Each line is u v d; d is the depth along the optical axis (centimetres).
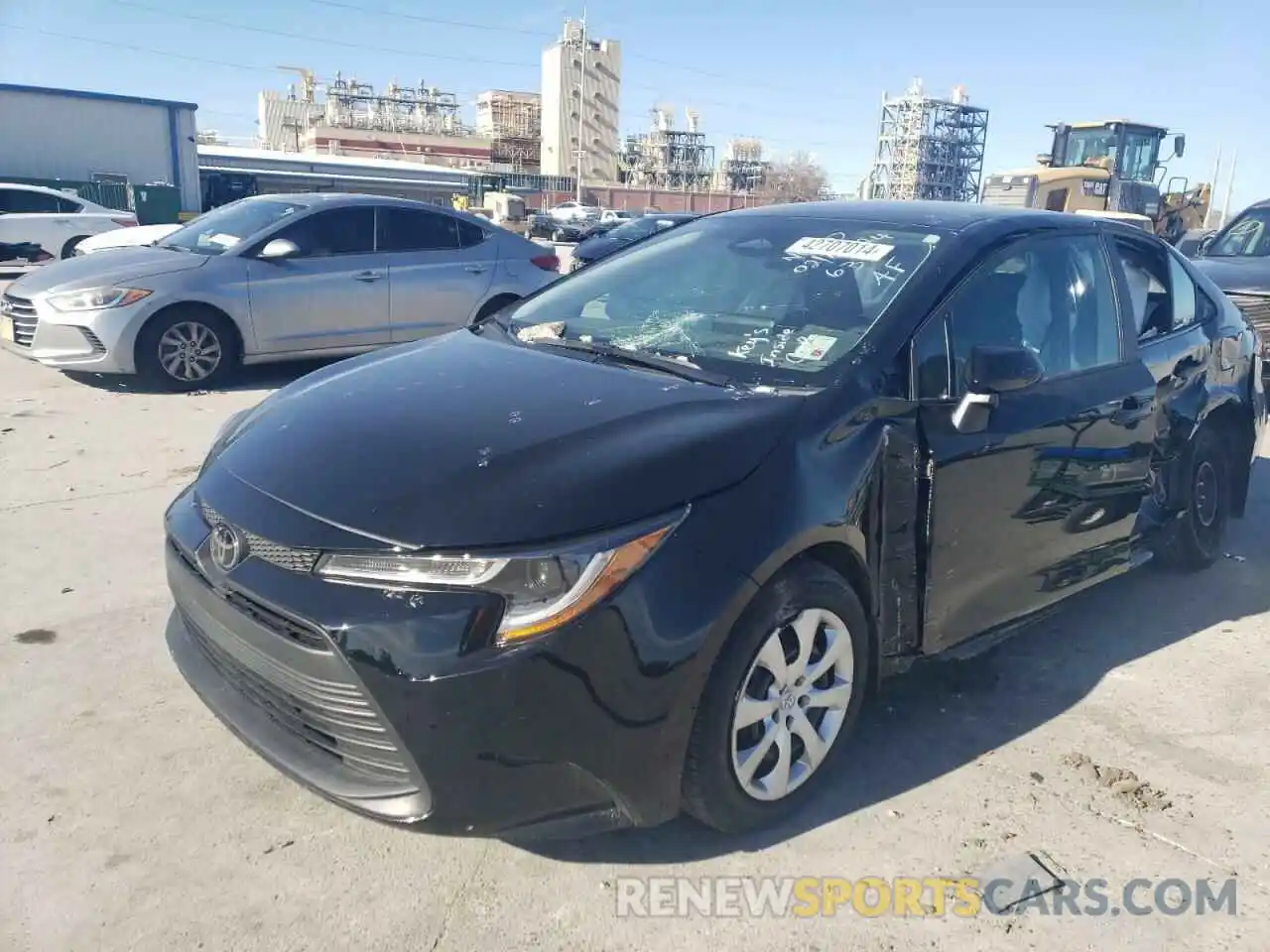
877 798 292
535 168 11469
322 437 270
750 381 294
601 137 10362
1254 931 246
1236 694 365
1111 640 409
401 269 830
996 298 335
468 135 11712
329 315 801
